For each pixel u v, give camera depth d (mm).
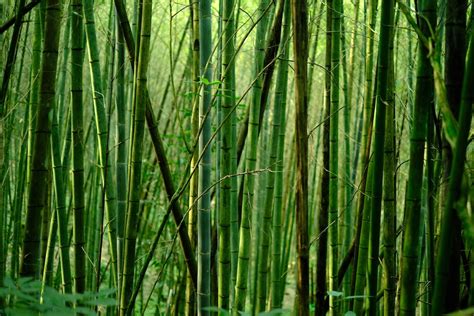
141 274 2664
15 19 2199
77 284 2688
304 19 1740
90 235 4793
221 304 3084
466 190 1500
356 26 3721
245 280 3299
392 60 2305
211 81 2908
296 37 1742
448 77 1729
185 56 7113
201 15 2850
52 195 4148
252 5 4801
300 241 1815
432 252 2139
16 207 3914
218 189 3338
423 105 1808
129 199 2723
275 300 3982
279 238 3945
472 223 1414
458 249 1774
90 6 2961
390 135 2250
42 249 3744
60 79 3742
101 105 2973
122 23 2738
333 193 3350
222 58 3121
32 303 1775
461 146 1381
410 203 1877
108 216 3336
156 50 6961
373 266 2148
